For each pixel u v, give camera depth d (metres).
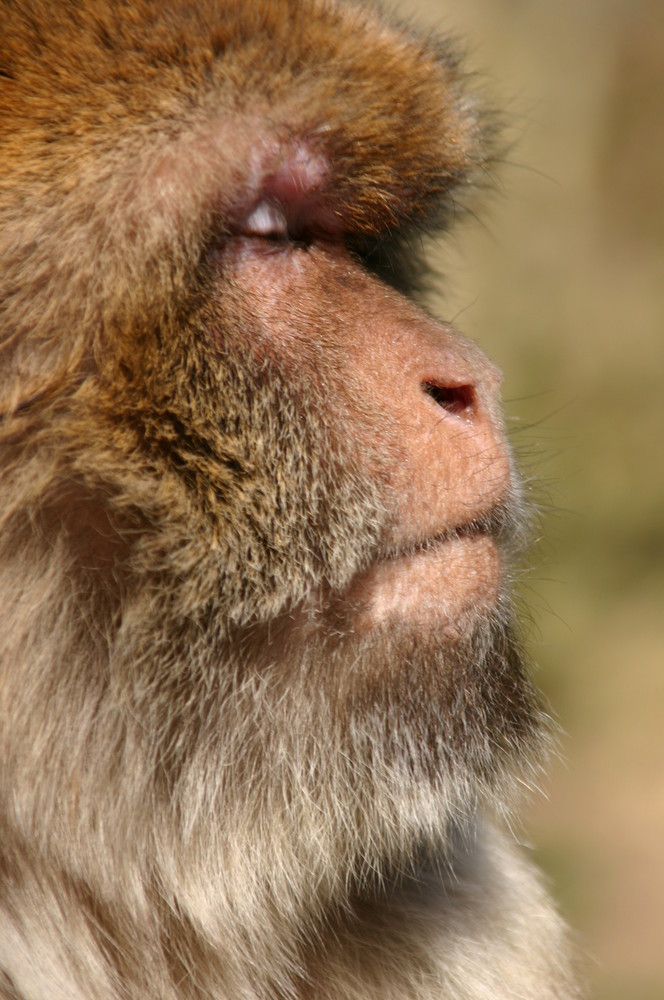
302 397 1.85
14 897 1.85
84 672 1.85
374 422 1.85
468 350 1.87
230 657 1.85
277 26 1.86
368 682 1.86
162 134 1.85
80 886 1.85
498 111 1.96
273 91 1.86
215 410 1.84
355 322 1.86
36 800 1.84
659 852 3.16
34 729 1.84
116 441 1.84
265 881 1.86
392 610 1.86
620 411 3.95
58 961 1.85
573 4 4.19
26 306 1.84
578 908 2.93
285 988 1.87
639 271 4.21
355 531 1.85
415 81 1.88
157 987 1.86
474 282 3.73
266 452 1.85
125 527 1.84
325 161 1.87
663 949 2.79
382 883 1.89
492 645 1.87
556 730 1.91
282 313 1.85
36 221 1.84
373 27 1.89
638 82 4.34
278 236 1.86
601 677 3.69
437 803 1.87
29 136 1.84
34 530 1.84
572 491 3.85
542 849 3.16
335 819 1.86
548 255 3.99
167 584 1.84
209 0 1.86
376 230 1.88
